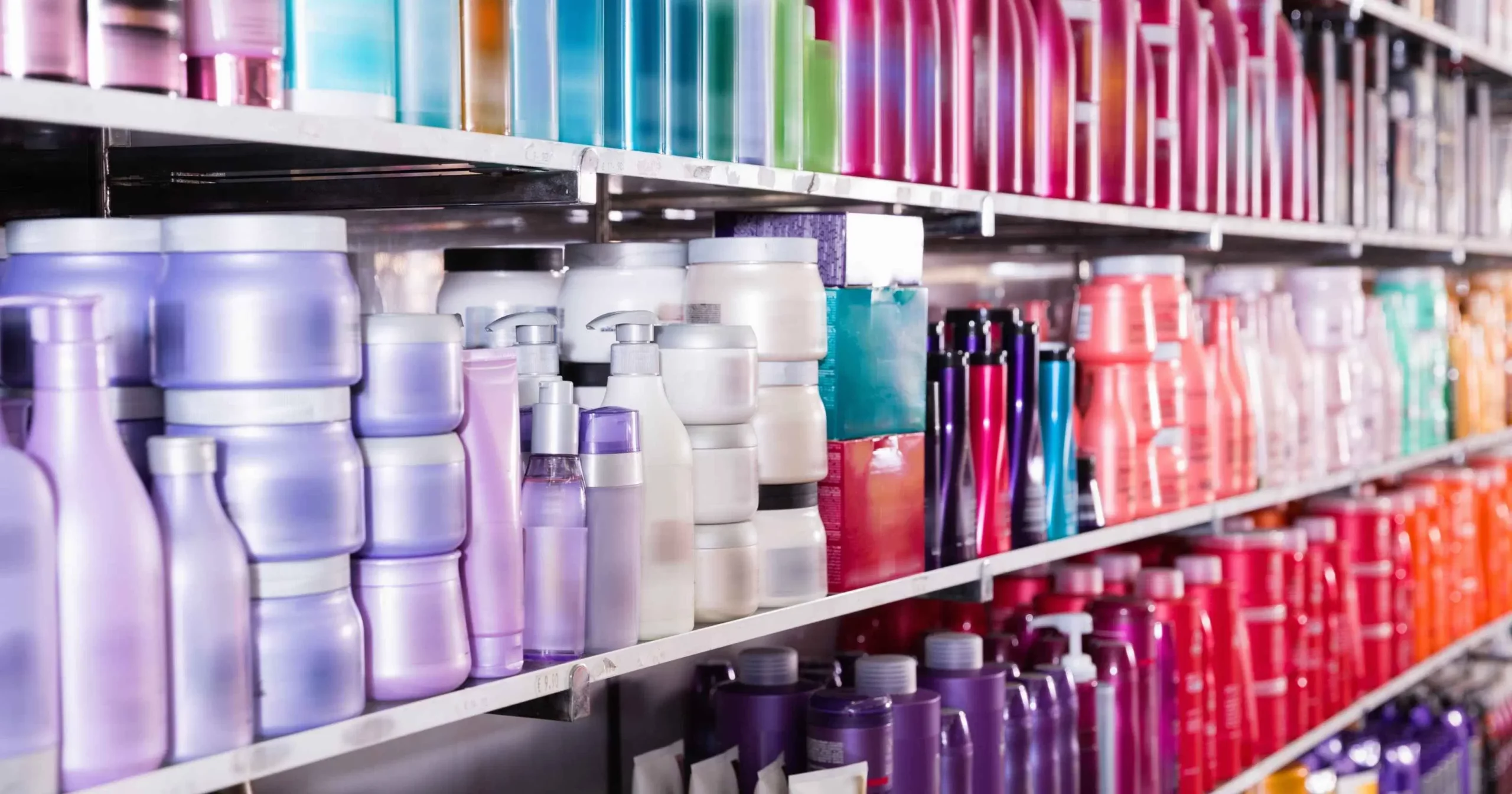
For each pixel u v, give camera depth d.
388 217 1.78
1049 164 2.09
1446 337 3.64
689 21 1.49
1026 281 2.98
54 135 1.31
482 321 1.59
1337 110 2.95
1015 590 2.38
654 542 1.44
